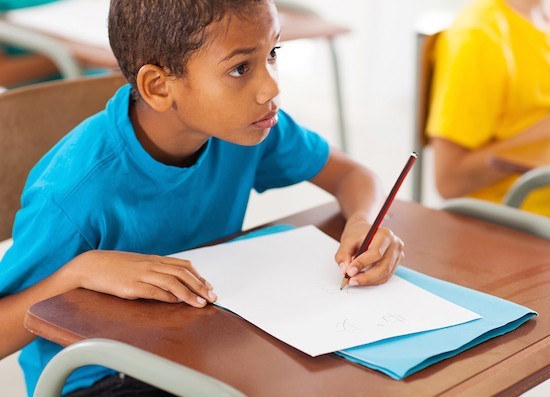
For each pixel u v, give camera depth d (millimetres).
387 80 4531
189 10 1108
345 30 3064
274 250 1284
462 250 1336
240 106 1153
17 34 2635
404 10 4367
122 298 1132
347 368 999
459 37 2182
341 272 1220
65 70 2617
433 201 3443
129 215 1285
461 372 1000
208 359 1006
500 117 2244
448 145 2191
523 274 1263
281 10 3193
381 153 3951
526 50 2215
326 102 4598
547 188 2166
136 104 1282
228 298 1137
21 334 1203
